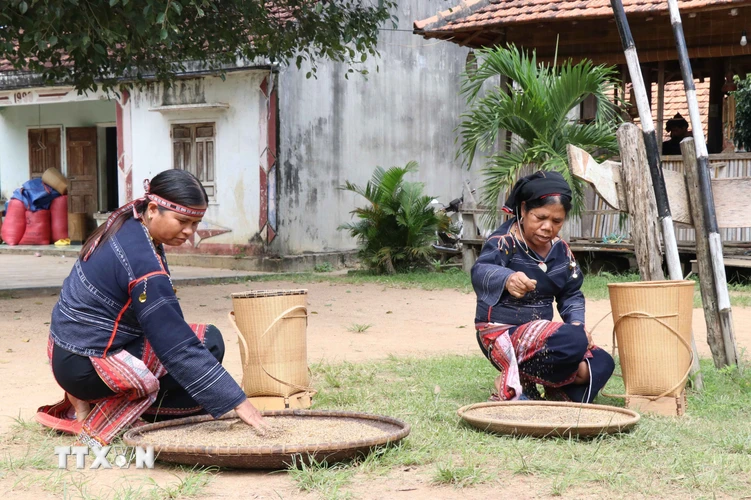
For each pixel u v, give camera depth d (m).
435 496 3.08
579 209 11.75
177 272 14.62
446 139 19.55
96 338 3.73
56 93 17.38
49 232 19.14
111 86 11.27
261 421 3.62
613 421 3.91
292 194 15.33
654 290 4.52
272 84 14.90
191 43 11.27
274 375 4.43
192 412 4.04
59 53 10.24
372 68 17.20
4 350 6.88
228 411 3.57
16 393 5.18
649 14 12.38
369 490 3.14
